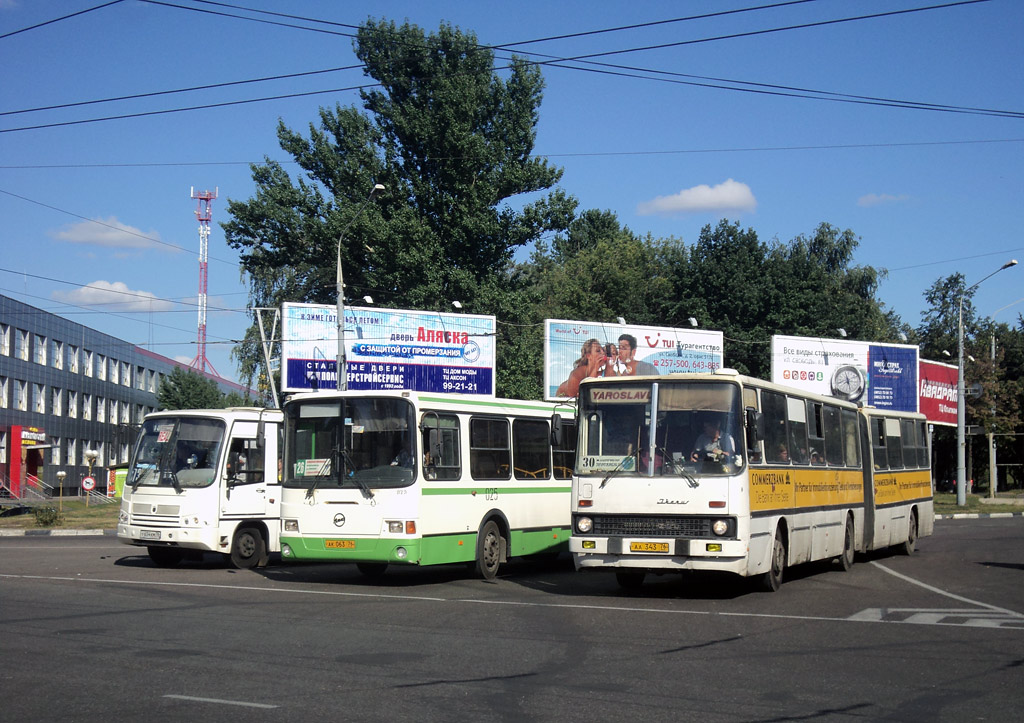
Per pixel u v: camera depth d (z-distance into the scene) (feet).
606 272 234.17
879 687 27.12
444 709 24.13
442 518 53.88
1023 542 88.07
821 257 240.12
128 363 291.17
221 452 62.49
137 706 24.25
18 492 175.73
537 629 37.19
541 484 63.05
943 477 225.97
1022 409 201.26
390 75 168.25
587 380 49.19
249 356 191.52
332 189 168.86
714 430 46.57
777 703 25.11
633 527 46.73
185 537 61.00
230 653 31.37
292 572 61.67
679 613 42.04
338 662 30.07
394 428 53.16
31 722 22.74
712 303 201.77
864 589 52.01
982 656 31.89
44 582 52.21
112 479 173.99
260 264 169.99
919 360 171.12
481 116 171.12
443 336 134.10
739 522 45.37
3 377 207.10
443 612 41.98
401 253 158.10
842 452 63.67
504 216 168.66
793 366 155.63
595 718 23.39
